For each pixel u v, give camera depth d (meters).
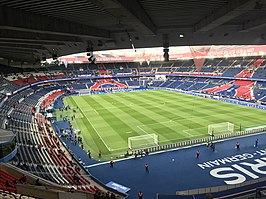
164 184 25.80
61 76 105.31
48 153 32.31
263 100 64.50
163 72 115.62
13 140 27.30
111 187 25.45
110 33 17.14
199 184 25.44
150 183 26.16
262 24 13.31
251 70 84.62
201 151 33.97
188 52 107.50
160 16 13.02
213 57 97.50
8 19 10.60
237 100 67.81
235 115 51.84
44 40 16.55
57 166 28.45
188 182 25.98
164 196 19.62
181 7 11.22
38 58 35.44
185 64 114.06
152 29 14.64
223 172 27.78
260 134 39.69
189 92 87.88
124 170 29.48
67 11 11.48
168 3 10.53
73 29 14.12
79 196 13.23
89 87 104.75
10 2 9.83
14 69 85.00
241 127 43.19
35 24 11.84
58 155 32.75
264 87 72.69
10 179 17.39
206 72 99.75
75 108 65.81
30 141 34.19
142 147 35.81
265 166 28.72
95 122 50.59
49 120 51.81
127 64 125.25
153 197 23.44
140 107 64.00
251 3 8.63
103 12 11.72
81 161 31.75
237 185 23.22
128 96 84.75
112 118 53.28
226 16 10.74
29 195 13.41
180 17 13.36
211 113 54.31
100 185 26.05
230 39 16.69
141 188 25.20
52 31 12.83
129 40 17.66
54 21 12.94
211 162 30.50
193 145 36.16
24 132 38.41
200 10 11.78
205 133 40.78
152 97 80.44
